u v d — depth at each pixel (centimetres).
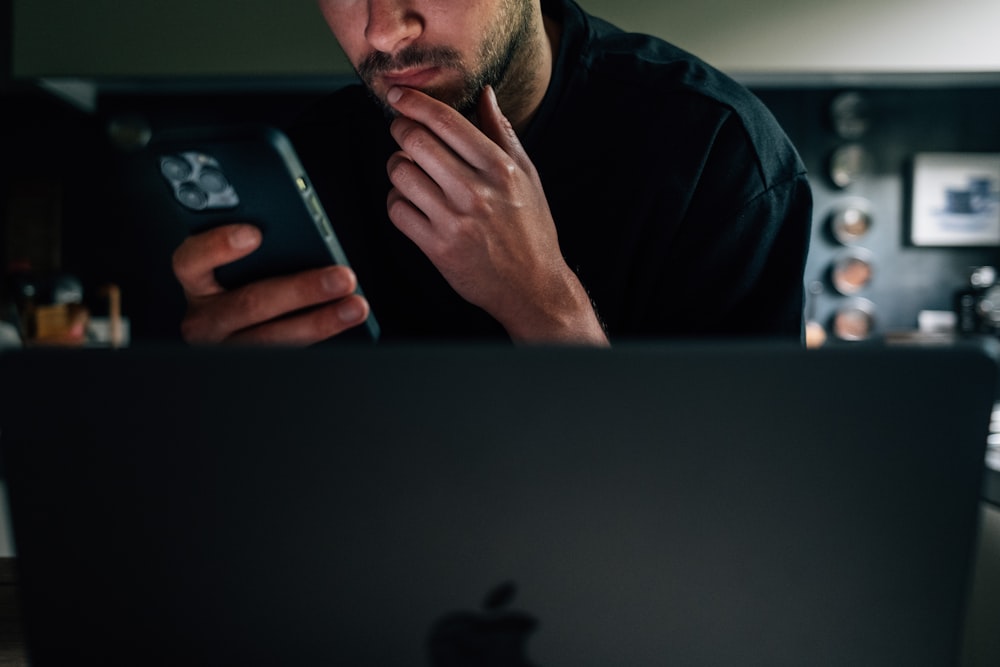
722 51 293
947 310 393
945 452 43
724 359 43
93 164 358
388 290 118
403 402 43
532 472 44
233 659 46
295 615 45
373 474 44
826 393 43
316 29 292
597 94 110
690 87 107
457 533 44
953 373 43
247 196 74
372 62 95
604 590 45
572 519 44
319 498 44
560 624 45
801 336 103
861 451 43
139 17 290
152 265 361
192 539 45
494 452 44
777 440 43
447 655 46
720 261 103
